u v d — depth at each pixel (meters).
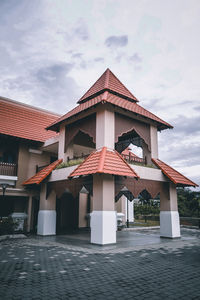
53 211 12.93
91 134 11.34
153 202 30.39
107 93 11.43
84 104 12.04
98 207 9.44
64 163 12.34
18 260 6.57
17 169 14.35
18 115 16.09
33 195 14.59
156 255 7.36
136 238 11.78
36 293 4.02
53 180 12.48
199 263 6.30
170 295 3.96
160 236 12.25
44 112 18.19
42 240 10.63
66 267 5.79
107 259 6.72
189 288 4.32
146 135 12.71
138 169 11.06
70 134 12.80
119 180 10.08
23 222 14.27
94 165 9.30
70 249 8.27
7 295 3.93
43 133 16.05
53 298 3.80
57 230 15.48
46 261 6.45
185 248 8.77
